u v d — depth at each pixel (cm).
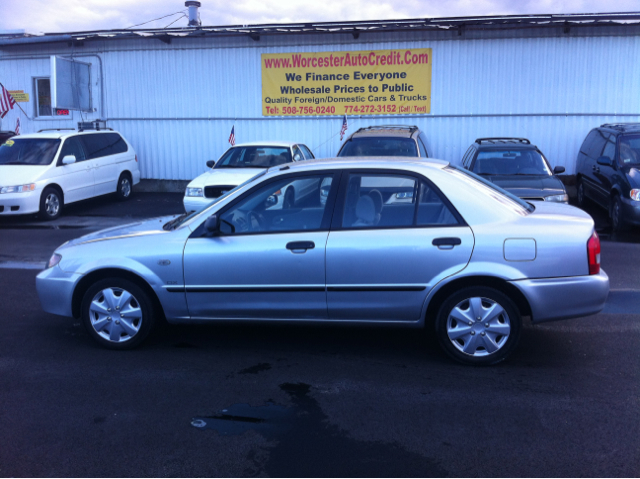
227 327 562
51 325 572
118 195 1427
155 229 505
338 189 462
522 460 325
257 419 377
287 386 427
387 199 455
